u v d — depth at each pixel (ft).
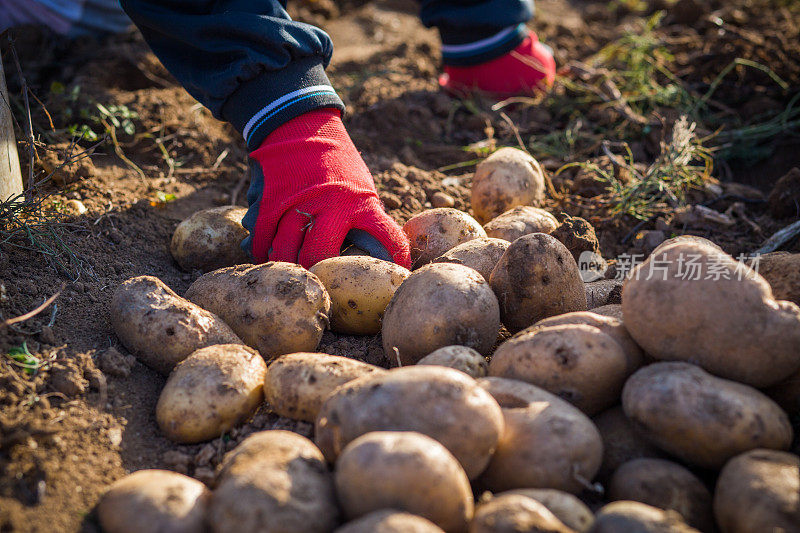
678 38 16.02
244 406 6.31
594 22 18.54
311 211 8.04
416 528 4.43
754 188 11.80
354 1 18.85
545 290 7.09
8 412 5.82
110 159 11.05
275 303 7.09
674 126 11.64
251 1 8.80
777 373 5.85
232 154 11.75
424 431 5.18
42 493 5.30
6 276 7.41
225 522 4.75
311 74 8.83
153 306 6.87
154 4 8.63
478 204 9.88
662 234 10.05
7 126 8.07
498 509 4.77
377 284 7.52
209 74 8.71
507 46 13.32
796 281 6.73
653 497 5.32
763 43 14.28
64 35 13.35
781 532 4.65
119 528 4.97
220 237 8.78
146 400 6.66
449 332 6.61
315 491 4.95
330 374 6.18
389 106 12.94
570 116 13.44
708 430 5.37
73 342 6.91
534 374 6.07
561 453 5.33
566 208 10.50
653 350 6.13
